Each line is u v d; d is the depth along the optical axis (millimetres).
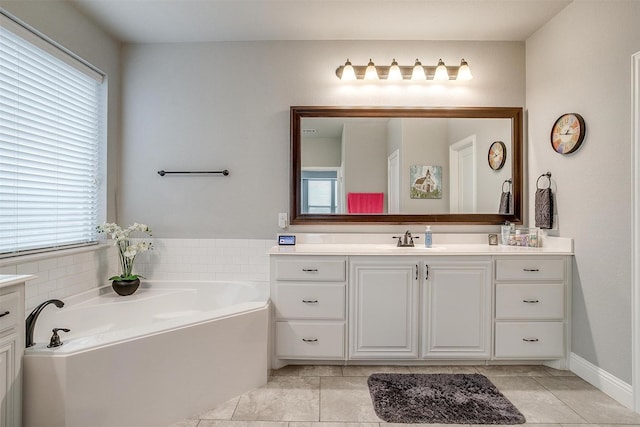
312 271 2293
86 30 2406
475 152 2754
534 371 2287
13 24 1874
